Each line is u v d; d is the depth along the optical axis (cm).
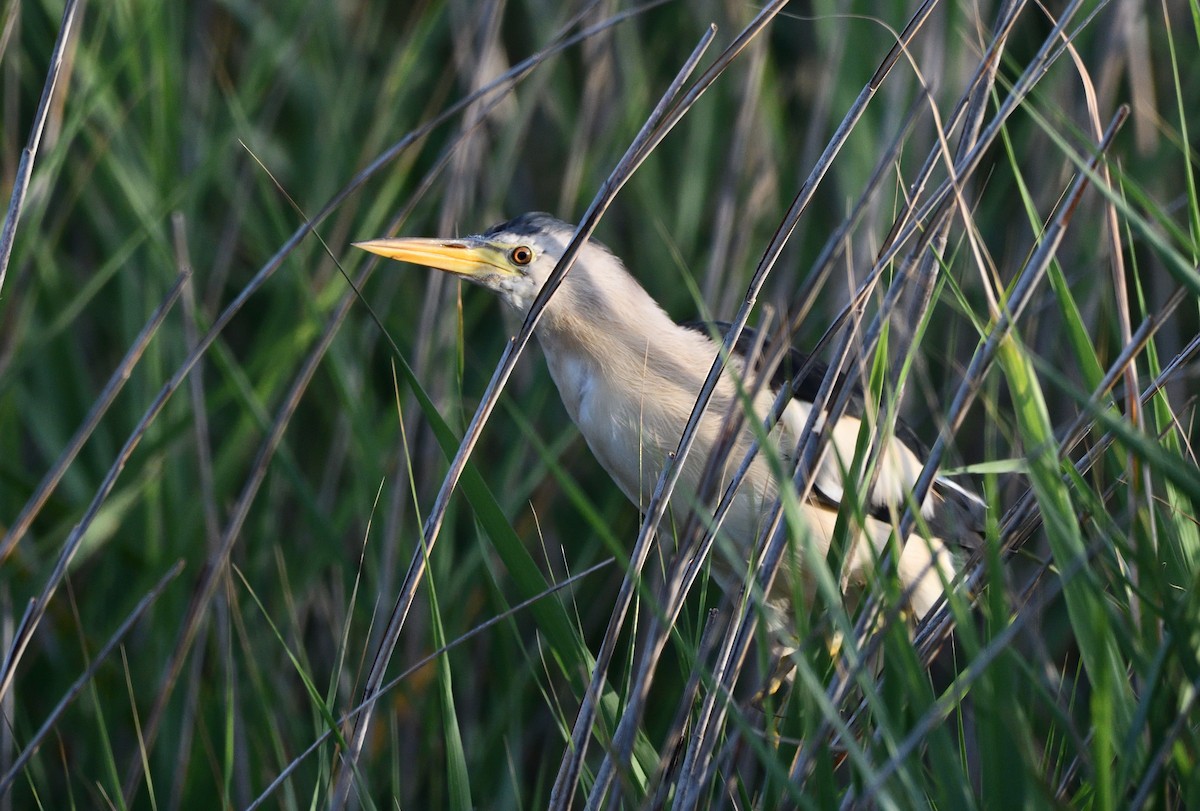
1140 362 635
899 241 359
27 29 698
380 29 773
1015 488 596
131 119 656
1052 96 660
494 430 695
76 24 556
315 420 707
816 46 757
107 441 642
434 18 658
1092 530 362
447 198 612
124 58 583
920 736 284
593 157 706
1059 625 571
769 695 321
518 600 631
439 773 549
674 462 373
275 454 556
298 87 721
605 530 330
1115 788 302
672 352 548
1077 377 616
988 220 651
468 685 592
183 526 596
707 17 741
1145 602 298
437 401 631
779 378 548
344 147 688
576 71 762
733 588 379
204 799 526
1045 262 330
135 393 627
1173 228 321
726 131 741
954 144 582
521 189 757
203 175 618
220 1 709
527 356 699
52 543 586
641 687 348
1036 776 292
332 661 616
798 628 315
